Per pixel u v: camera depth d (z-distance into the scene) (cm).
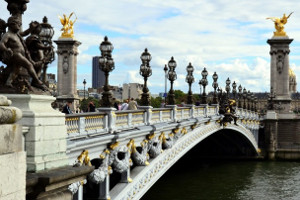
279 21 11288
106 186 2416
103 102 2355
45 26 1510
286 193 5747
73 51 8475
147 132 2997
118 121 2547
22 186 1018
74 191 1823
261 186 6212
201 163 8844
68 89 8381
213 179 6712
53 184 1321
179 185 6078
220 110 6206
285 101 10838
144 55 3120
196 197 5316
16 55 1398
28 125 1369
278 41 11094
